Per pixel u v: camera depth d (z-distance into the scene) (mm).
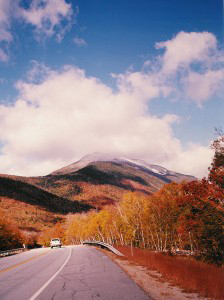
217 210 23969
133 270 13953
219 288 7906
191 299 7383
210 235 25312
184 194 26453
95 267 15180
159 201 37844
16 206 183000
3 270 15508
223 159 21375
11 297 8156
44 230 146000
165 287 9172
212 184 22719
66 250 35562
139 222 42500
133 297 7574
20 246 61406
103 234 70000
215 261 24594
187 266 12891
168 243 40625
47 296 8078
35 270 14852
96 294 8094
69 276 12062
